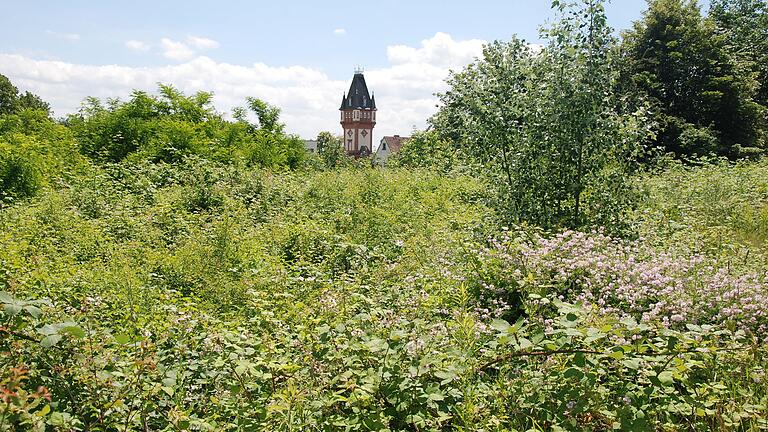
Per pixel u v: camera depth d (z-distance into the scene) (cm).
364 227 966
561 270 541
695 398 342
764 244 829
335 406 335
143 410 305
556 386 345
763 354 385
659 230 832
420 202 1305
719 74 3008
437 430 318
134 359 333
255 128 2595
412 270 657
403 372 333
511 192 838
